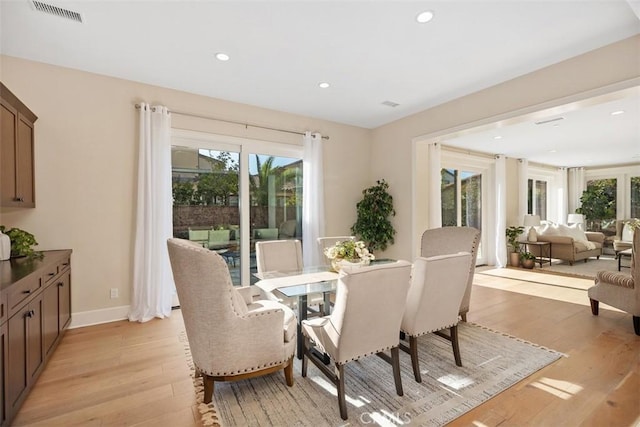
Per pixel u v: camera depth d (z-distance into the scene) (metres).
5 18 2.33
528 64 3.08
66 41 2.66
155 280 3.44
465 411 1.84
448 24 2.42
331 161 4.99
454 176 6.23
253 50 2.81
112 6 2.20
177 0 2.13
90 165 3.25
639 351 2.61
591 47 2.76
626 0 2.10
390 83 3.54
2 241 2.42
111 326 3.20
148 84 3.55
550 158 7.49
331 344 1.83
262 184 4.42
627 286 3.06
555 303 4.00
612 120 4.50
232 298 1.86
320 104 4.22
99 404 1.92
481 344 2.76
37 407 1.89
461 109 3.95
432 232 3.56
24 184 2.71
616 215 8.32
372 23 2.41
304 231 4.63
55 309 2.52
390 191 5.02
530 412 1.83
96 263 3.29
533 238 6.93
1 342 1.58
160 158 3.49
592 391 2.03
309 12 2.27
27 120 2.78
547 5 2.20
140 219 3.39
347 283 1.69
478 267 6.54
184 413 1.84
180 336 2.95
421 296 2.11
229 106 4.08
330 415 1.81
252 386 2.12
